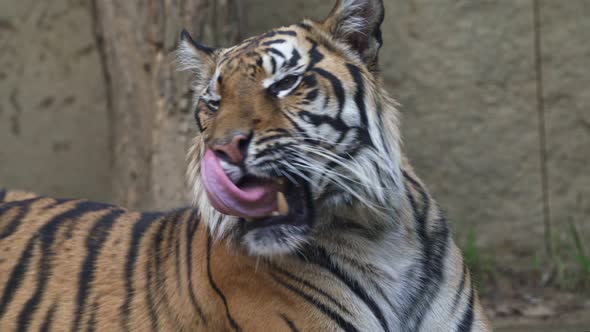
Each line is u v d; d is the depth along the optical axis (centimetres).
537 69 1741
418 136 1772
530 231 1753
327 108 755
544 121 1745
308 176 757
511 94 1748
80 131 1939
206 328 828
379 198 773
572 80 1734
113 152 1500
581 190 1741
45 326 895
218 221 784
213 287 814
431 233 825
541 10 1734
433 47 1756
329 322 777
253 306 786
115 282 895
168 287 862
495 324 1461
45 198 995
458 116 1761
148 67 1398
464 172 1767
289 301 779
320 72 763
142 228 921
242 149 733
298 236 746
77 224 947
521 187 1755
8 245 945
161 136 1386
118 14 1420
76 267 913
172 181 1377
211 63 852
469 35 1748
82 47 1931
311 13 1777
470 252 1644
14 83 1922
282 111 749
